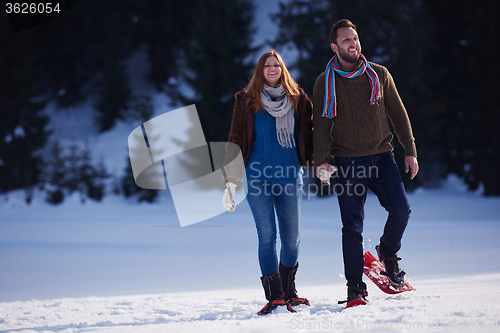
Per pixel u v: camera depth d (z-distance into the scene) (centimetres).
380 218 3300
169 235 2742
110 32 6250
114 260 1812
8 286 1233
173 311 529
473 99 4703
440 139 4978
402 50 4834
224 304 563
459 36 5059
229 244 2278
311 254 1706
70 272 1499
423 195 4506
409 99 4753
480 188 4684
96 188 5075
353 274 464
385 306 409
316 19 5319
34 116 5416
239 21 5269
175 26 6694
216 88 5147
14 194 5147
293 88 500
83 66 6631
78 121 6450
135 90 6744
